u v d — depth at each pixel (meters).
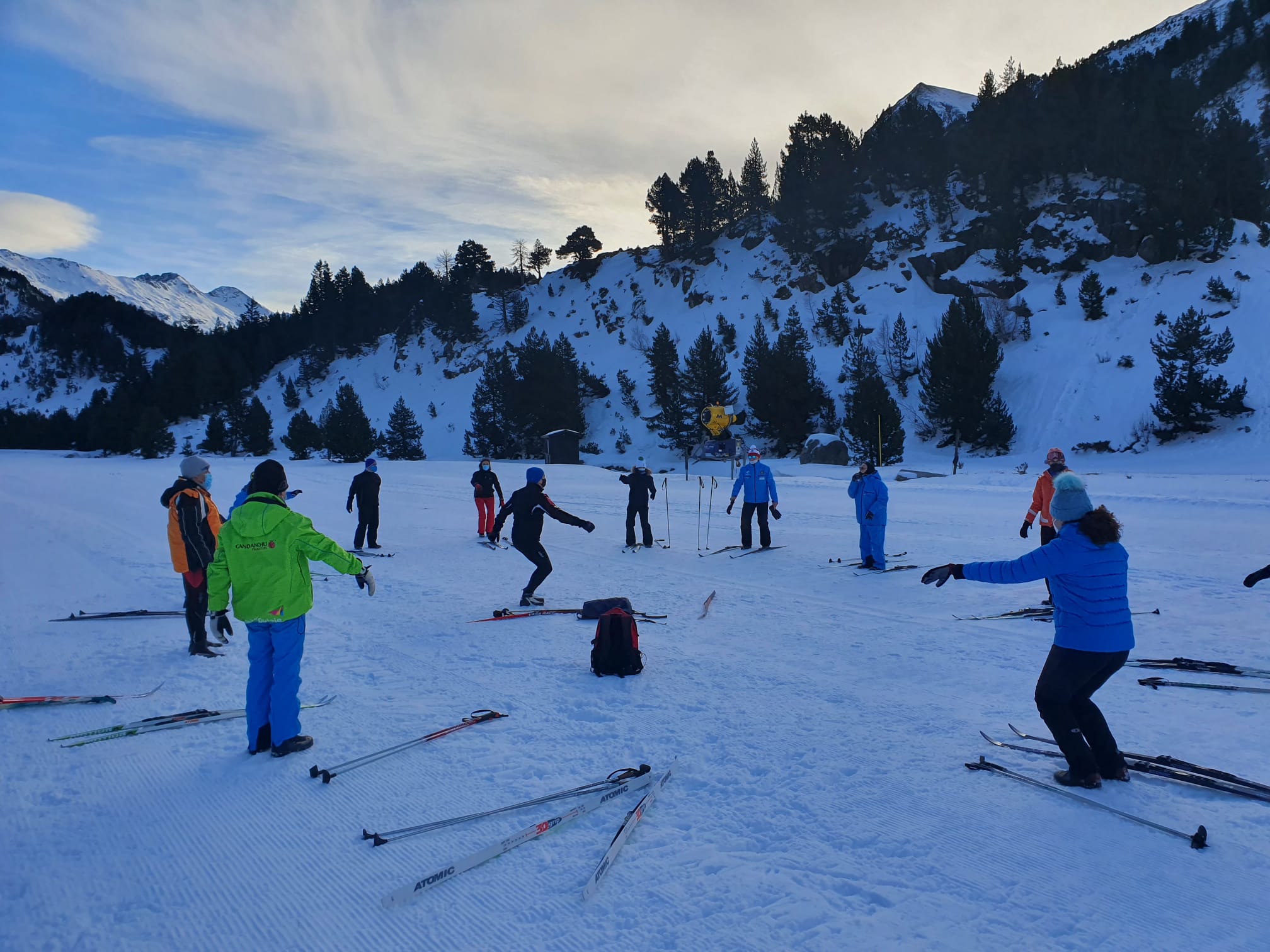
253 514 4.63
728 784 4.14
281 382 106.62
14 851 3.56
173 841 3.64
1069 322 54.81
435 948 2.81
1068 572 3.83
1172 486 20.59
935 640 6.99
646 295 91.25
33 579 11.05
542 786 4.16
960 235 68.81
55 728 5.18
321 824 3.79
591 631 7.71
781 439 54.97
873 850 3.41
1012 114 75.12
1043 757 4.35
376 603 9.25
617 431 65.94
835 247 75.44
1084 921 2.85
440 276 117.69
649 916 2.96
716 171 103.25
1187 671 5.86
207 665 6.70
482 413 66.19
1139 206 59.03
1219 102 79.56
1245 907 2.90
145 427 61.84
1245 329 45.47
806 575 10.43
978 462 44.12
